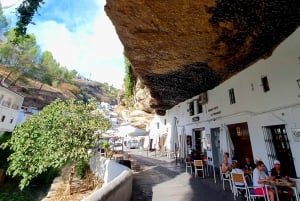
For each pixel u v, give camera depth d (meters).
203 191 7.93
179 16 6.39
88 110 10.95
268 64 8.54
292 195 6.47
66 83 91.44
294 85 7.20
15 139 10.74
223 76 11.50
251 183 7.40
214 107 13.37
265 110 8.64
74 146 9.85
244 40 7.64
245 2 5.70
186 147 17.78
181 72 11.08
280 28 6.95
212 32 7.13
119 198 5.13
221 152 12.22
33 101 53.44
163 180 10.31
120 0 6.03
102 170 11.30
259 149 9.00
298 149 7.01
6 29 43.91
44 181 15.16
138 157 21.94
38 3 4.87
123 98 45.41
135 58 9.48
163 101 19.55
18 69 50.41
